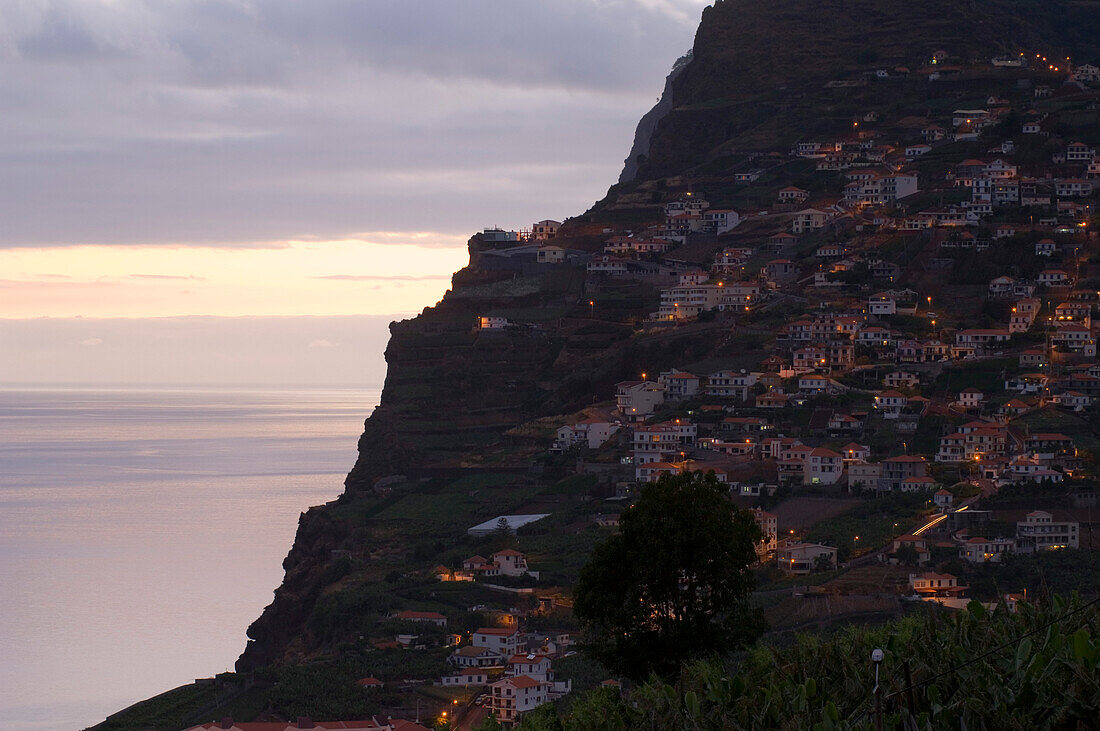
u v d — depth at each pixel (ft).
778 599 631.15
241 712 604.49
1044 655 160.15
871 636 188.44
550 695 551.18
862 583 641.81
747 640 270.46
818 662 179.83
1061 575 635.66
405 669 613.52
